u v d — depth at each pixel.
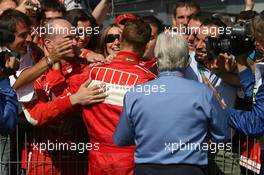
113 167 15.64
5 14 16.88
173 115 14.41
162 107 14.46
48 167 17.55
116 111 15.65
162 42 14.77
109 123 15.70
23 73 16.53
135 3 26.78
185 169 14.39
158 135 14.47
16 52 16.39
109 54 18.47
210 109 14.48
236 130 15.83
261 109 14.94
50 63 16.41
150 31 16.11
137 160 14.80
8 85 16.20
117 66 15.93
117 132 15.05
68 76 17.38
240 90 17.52
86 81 16.00
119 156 15.62
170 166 14.45
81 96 15.80
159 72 14.92
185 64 14.85
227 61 16.97
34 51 18.16
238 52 16.06
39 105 16.53
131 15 18.97
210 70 17.53
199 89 14.58
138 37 15.85
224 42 16.11
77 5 23.38
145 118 14.54
